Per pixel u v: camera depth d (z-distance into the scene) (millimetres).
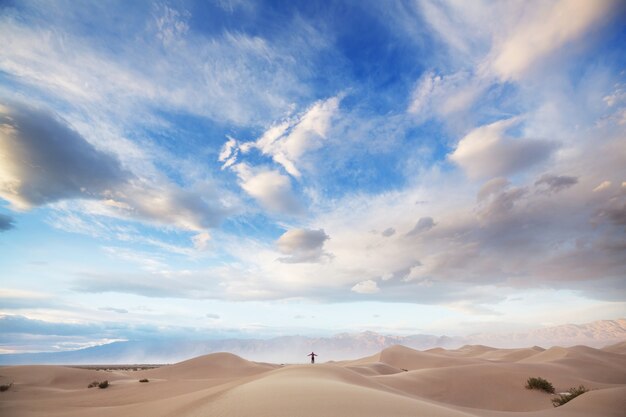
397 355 96688
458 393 40250
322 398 13602
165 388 48938
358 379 29062
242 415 11562
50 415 28656
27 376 65625
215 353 91875
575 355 74688
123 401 40062
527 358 91875
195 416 13258
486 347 154500
